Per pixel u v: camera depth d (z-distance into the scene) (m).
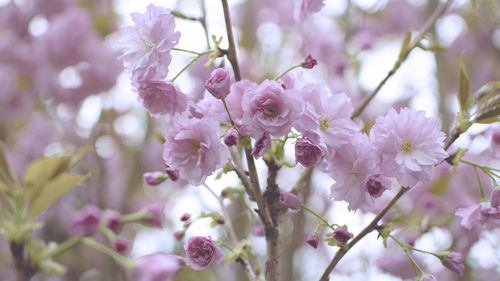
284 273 1.17
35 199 0.84
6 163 0.84
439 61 1.49
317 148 0.72
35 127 1.76
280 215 0.76
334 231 0.74
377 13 1.72
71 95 1.76
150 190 1.65
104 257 1.27
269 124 0.71
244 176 0.78
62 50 1.74
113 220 0.98
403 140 0.74
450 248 1.13
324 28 1.72
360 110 0.86
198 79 0.98
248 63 1.63
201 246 0.76
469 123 0.78
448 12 1.58
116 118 1.73
